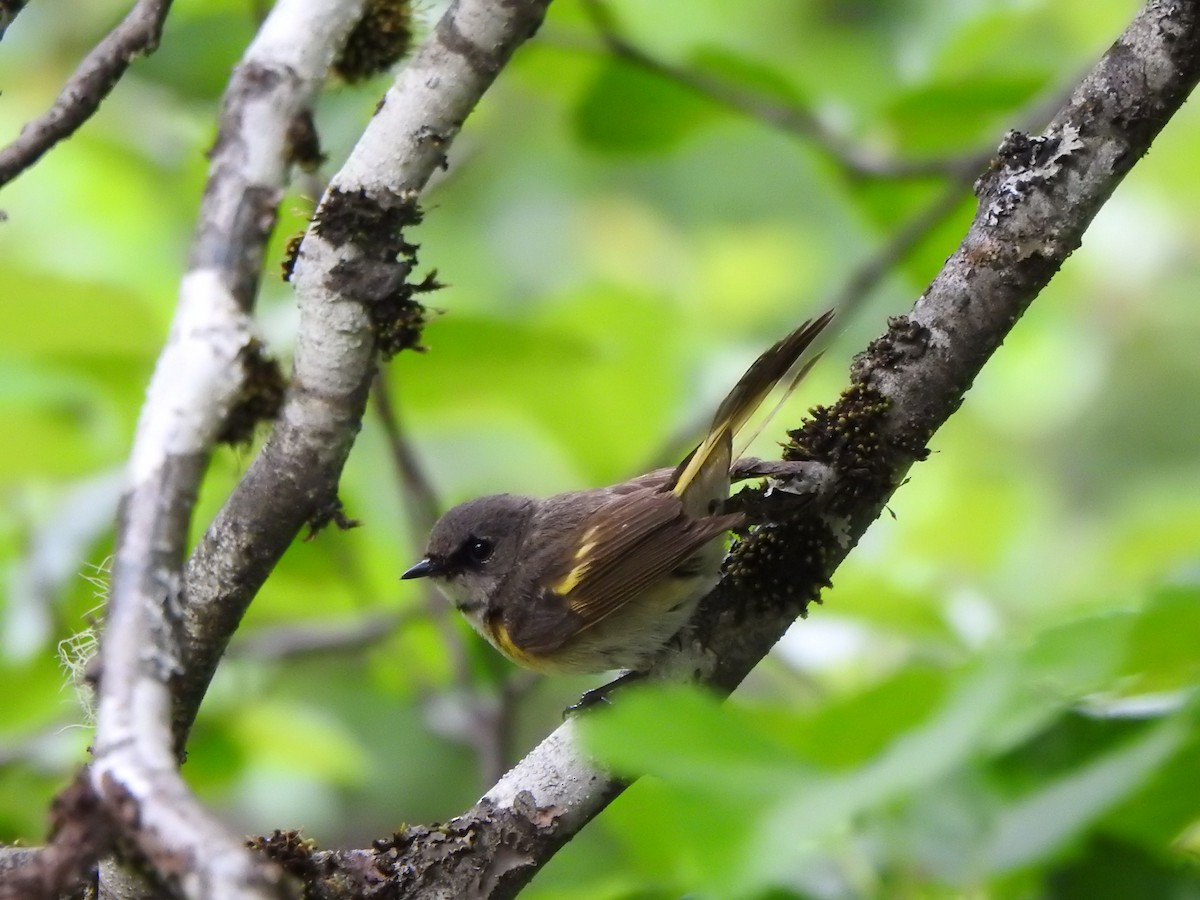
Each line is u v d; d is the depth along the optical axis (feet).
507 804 21.21
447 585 32.45
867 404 22.56
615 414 43.83
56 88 52.90
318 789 45.83
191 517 14.73
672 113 41.16
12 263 34.40
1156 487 53.67
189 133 47.44
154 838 12.10
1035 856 14.30
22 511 39.22
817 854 17.06
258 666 41.55
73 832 12.30
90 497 36.86
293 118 16.99
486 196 58.70
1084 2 48.88
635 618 27.71
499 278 56.34
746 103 38.93
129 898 18.66
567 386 40.81
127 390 36.55
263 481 18.94
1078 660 12.65
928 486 47.16
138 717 13.12
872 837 16.88
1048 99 35.63
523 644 30.66
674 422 44.11
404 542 42.55
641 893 19.72
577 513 31.37
